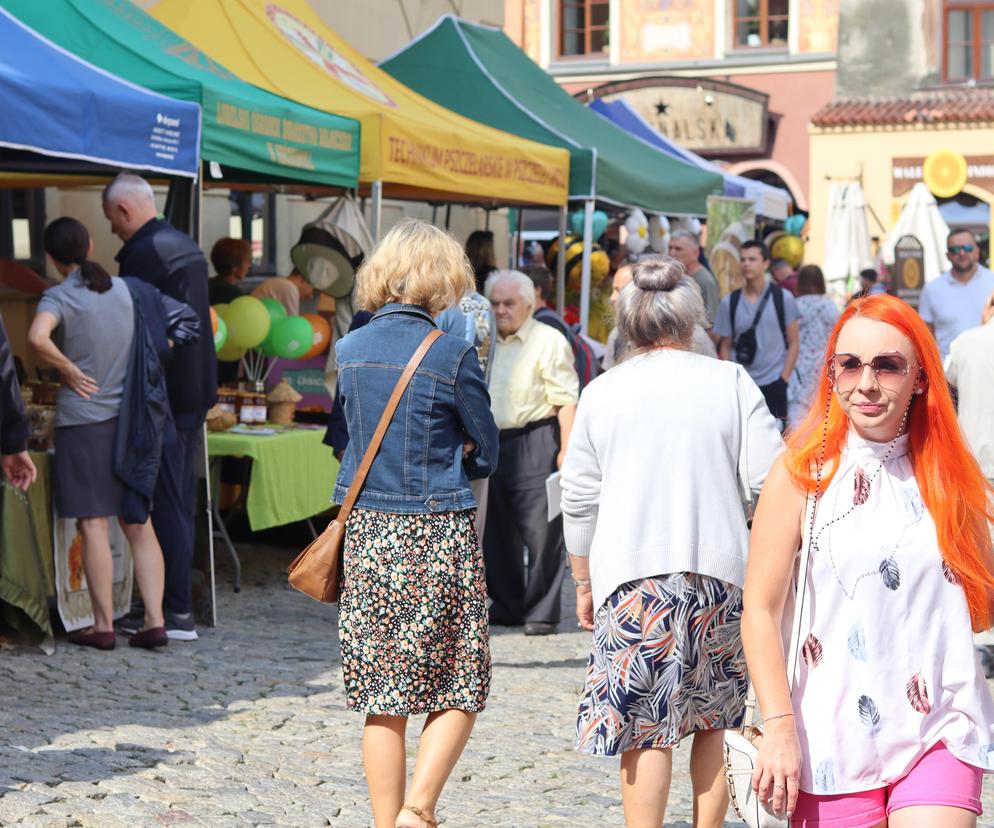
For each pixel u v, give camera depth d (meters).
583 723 3.63
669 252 10.12
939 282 9.93
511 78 12.62
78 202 10.08
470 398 3.96
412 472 3.92
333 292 8.62
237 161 7.16
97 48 7.24
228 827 4.24
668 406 3.64
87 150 6.18
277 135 7.45
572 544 3.86
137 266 6.70
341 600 3.99
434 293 4.05
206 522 7.16
